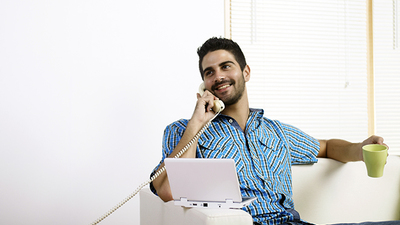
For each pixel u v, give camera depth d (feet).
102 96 8.38
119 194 8.39
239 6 9.74
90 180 8.27
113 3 8.47
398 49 10.94
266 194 5.11
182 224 4.03
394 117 10.85
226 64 5.48
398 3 10.98
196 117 4.99
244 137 5.43
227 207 3.88
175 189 4.06
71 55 8.25
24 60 8.04
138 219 8.49
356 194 5.98
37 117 8.07
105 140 8.37
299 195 5.80
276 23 10.02
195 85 8.88
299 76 10.17
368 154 4.78
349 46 10.59
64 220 8.13
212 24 9.05
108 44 8.43
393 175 6.13
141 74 8.58
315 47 10.32
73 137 8.22
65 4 8.24
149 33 8.65
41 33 8.11
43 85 8.11
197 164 3.82
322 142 6.23
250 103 9.80
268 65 9.95
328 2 10.43
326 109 10.34
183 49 8.84
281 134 5.76
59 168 8.14
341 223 5.60
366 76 10.71
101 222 8.29
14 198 7.93
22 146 8.00
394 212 6.10
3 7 7.95
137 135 8.53
